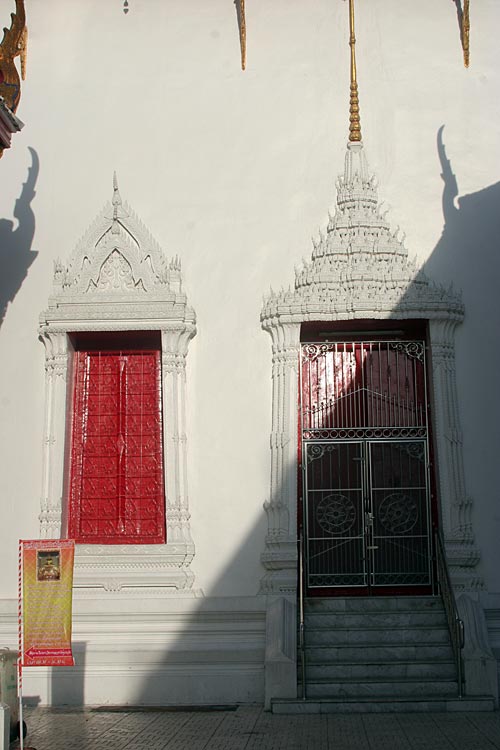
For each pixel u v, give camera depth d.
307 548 12.36
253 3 13.54
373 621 11.72
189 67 13.45
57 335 12.52
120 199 12.98
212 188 13.05
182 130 13.26
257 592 11.91
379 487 12.50
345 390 12.76
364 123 13.19
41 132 13.30
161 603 11.81
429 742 9.20
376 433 12.64
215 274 12.80
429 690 10.89
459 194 12.92
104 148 13.23
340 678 11.11
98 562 12.02
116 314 12.51
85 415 12.79
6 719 8.91
